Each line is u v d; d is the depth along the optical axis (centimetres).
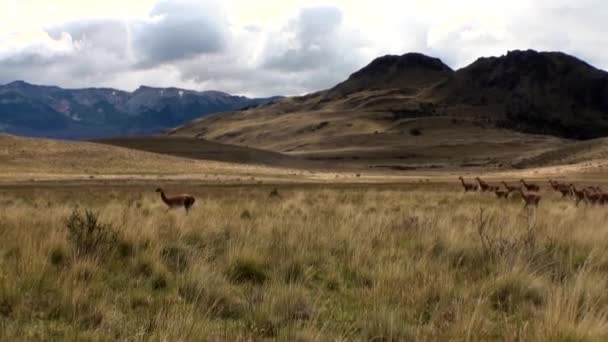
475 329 601
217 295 722
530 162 14850
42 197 3284
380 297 742
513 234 1144
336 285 840
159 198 2986
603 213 1964
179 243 1041
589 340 571
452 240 1103
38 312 642
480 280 825
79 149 10094
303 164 16012
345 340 568
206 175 8644
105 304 672
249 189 4716
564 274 887
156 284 802
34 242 927
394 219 1528
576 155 13550
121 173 8669
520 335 586
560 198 3403
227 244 1055
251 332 594
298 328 595
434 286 762
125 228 1091
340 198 3048
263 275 873
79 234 969
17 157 8962
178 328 552
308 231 1176
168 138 17925
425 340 580
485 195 3416
